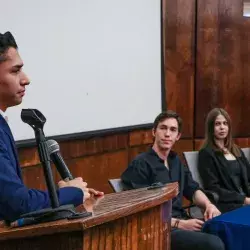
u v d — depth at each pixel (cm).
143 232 183
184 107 690
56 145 199
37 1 455
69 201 190
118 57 572
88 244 157
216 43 704
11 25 425
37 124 181
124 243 172
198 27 693
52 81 477
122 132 584
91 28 529
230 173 460
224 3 705
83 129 521
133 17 593
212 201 438
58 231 153
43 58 465
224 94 714
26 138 439
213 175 456
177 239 347
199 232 349
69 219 159
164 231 201
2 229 167
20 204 179
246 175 472
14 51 198
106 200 200
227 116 466
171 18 673
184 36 684
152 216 189
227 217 350
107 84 556
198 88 698
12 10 426
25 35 442
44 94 466
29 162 447
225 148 471
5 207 180
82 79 518
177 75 682
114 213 162
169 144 375
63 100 492
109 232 165
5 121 201
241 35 718
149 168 371
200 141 700
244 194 458
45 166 178
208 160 460
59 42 485
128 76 589
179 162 399
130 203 179
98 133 539
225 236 337
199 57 696
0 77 196
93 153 543
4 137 194
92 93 534
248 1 728
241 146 726
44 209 175
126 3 581
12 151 199
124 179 372
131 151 605
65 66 494
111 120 564
